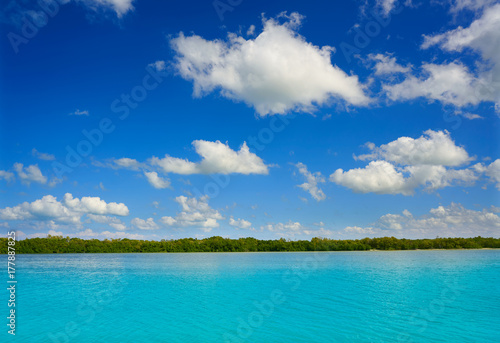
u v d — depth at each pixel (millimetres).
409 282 39781
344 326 20125
